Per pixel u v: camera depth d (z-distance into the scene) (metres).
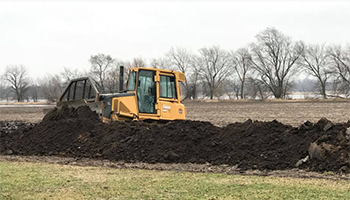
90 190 8.02
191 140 11.87
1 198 7.48
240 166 10.41
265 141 11.28
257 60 81.81
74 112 14.97
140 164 11.13
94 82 16.34
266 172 9.80
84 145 13.00
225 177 9.18
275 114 36.97
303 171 9.79
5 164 11.19
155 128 12.67
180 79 16.06
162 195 7.59
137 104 14.95
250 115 36.25
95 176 9.38
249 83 83.69
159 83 15.45
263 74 82.12
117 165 11.00
